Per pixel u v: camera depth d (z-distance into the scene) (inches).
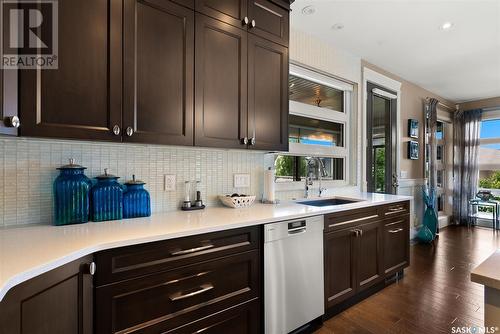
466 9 92.2
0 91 40.3
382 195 116.7
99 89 50.9
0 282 28.2
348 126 131.7
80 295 40.4
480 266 31.7
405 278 110.8
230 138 70.2
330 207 81.8
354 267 87.4
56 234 47.8
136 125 55.3
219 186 84.4
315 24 103.0
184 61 62.1
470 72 153.5
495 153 207.0
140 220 60.8
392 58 134.6
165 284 49.9
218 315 56.7
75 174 56.7
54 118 46.4
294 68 107.3
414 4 90.0
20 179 54.1
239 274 60.2
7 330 30.1
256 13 75.6
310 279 73.8
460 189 216.8
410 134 169.0
